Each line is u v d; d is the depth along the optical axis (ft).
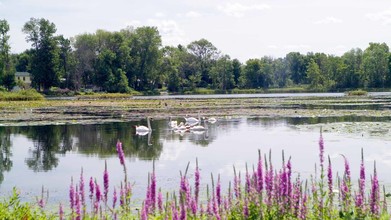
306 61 582.76
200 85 542.16
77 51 459.73
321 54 588.09
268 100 295.28
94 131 132.77
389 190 53.31
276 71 562.66
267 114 179.73
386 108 196.54
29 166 82.48
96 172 75.15
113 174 73.05
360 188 29.35
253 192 30.89
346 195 30.66
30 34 432.66
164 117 177.37
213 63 548.31
